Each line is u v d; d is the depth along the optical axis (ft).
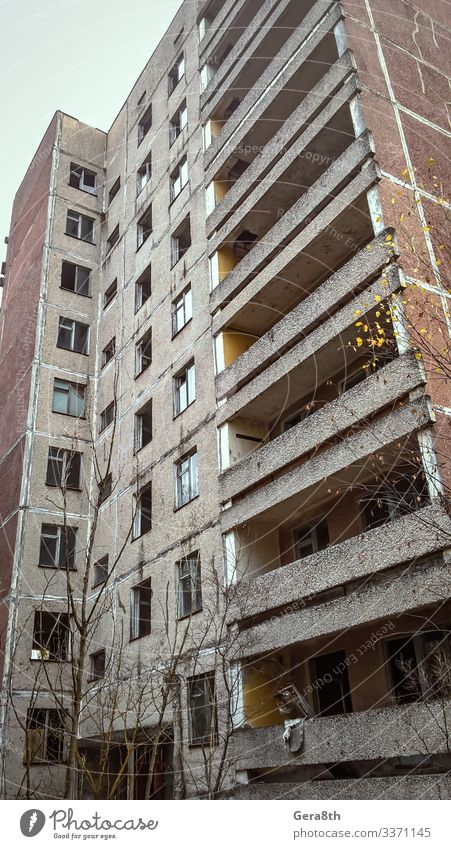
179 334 73.87
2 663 70.54
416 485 46.60
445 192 54.80
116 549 74.59
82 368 91.35
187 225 79.77
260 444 62.18
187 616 59.57
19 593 74.18
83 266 99.09
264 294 61.52
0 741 65.31
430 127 58.44
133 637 67.21
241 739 48.32
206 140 78.54
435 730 35.65
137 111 102.22
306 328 53.93
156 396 75.25
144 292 88.38
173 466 68.18
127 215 96.63
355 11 59.67
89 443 86.69
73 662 32.42
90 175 107.14
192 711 55.67
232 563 55.06
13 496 81.20
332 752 40.98
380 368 49.73
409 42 62.90
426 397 42.01
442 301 47.91
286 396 58.54
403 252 47.75
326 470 47.78
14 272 107.55
